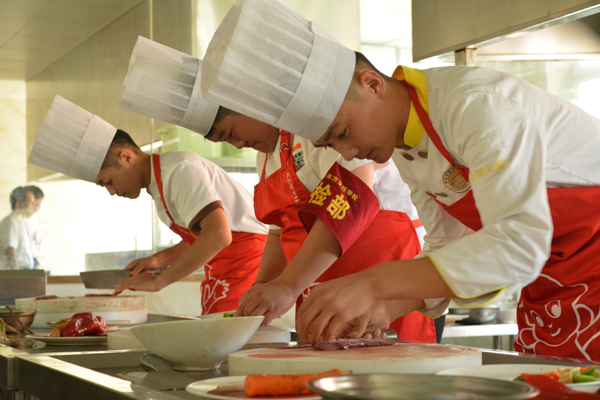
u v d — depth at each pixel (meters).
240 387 0.62
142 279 1.92
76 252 6.01
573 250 1.05
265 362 0.71
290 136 1.54
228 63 0.96
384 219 1.51
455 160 1.01
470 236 0.83
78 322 1.26
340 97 0.96
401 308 1.13
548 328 1.11
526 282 0.82
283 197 1.57
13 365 0.92
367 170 1.38
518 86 0.96
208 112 1.59
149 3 4.05
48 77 6.25
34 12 4.62
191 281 3.41
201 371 0.85
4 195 6.99
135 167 2.09
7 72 6.41
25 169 7.10
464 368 0.70
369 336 1.05
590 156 1.02
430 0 2.21
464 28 2.06
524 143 0.86
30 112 6.89
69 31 5.09
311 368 0.70
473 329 2.56
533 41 2.13
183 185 1.99
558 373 0.62
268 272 1.68
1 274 2.48
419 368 0.71
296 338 1.10
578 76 3.08
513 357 0.79
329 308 0.83
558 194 1.02
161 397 0.57
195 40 3.22
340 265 1.48
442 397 0.48
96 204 5.56
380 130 1.00
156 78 1.58
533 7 1.79
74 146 2.05
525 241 0.80
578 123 1.01
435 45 2.20
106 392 0.63
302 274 1.25
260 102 0.98
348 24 3.21
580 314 1.06
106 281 2.33
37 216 6.39
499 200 0.83
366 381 0.51
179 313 3.38
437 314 1.13
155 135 3.49
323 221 1.27
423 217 1.26
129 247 4.80
